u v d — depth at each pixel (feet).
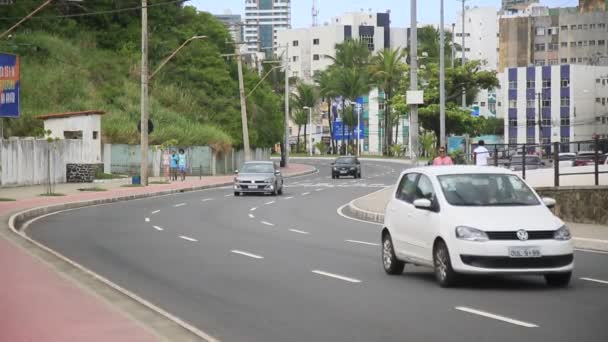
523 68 431.84
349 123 481.05
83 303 40.91
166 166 228.02
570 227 83.66
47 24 292.40
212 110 291.58
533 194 49.62
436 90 267.39
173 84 287.28
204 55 302.25
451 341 32.65
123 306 41.29
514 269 45.03
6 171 164.04
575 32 519.60
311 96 495.00
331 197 154.30
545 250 45.16
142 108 180.65
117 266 59.00
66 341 31.91
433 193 49.62
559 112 423.23
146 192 158.51
